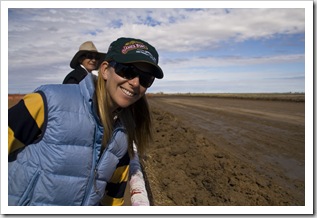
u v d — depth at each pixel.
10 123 1.58
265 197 5.78
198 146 9.23
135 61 1.61
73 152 1.63
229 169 7.34
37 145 1.64
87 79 1.72
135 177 2.29
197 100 50.56
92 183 1.74
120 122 1.89
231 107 28.33
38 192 1.63
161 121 14.37
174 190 5.50
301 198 5.88
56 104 1.60
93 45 3.81
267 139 11.41
